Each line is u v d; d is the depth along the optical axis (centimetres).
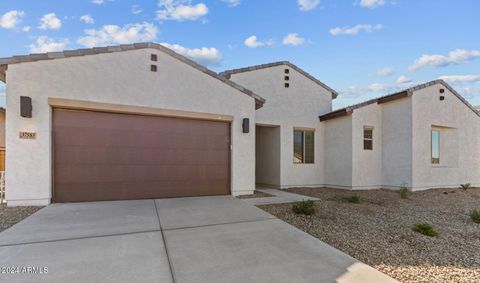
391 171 1275
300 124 1345
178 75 899
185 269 364
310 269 372
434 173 1278
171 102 884
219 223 589
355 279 347
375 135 1309
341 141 1298
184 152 913
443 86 1337
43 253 405
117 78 811
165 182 881
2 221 569
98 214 640
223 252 426
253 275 351
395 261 412
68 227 534
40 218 594
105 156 803
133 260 388
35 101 717
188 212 682
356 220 649
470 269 389
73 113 770
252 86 1253
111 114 814
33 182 713
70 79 754
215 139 967
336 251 443
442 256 436
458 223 652
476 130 1465
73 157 768
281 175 1280
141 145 850
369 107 1298
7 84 694
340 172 1295
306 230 557
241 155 1000
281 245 463
